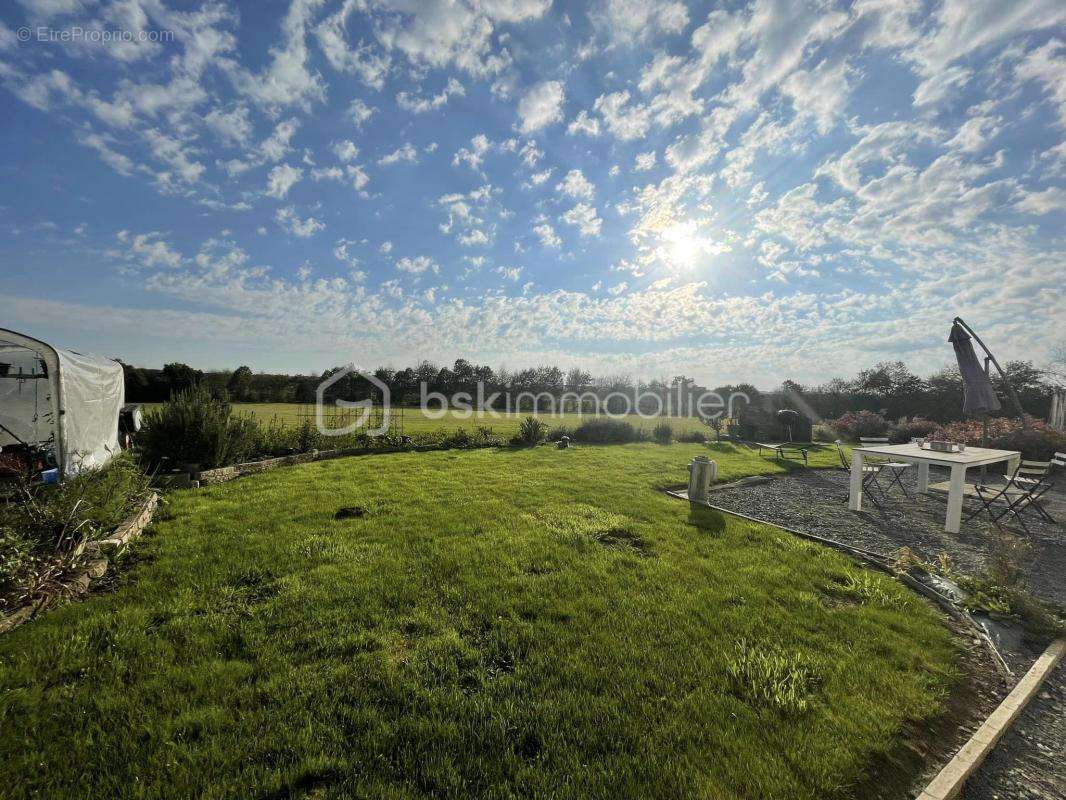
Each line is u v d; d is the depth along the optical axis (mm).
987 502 6227
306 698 2264
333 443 10844
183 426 7473
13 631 2742
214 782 1780
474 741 2037
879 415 18969
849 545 5133
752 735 2104
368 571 3820
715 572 3998
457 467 9055
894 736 2148
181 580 3566
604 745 2033
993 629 3287
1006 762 2086
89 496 4531
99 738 1972
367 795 1752
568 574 3846
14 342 5531
